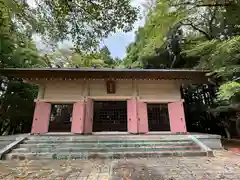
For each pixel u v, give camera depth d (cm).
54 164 478
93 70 852
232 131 1057
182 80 977
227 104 919
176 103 941
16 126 1378
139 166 449
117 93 962
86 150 601
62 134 825
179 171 399
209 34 1273
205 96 1316
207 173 380
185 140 702
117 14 505
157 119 988
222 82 866
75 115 888
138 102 933
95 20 512
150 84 990
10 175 376
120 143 657
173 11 1150
